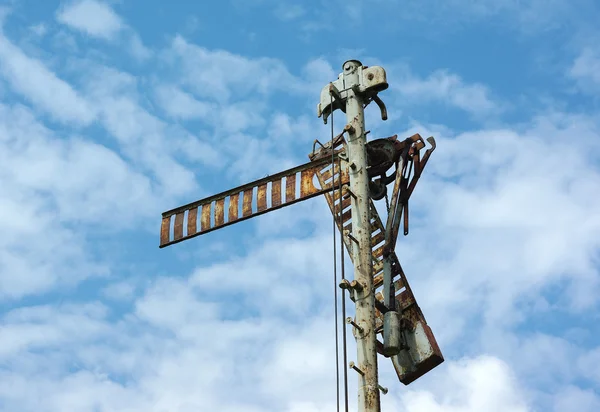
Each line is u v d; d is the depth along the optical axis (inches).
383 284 677.3
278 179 701.3
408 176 708.7
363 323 599.8
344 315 594.2
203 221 727.1
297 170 693.9
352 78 684.1
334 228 627.8
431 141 713.0
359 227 630.5
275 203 694.5
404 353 676.1
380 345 649.6
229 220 713.6
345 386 570.3
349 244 647.8
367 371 584.4
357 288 607.5
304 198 681.0
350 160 660.1
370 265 619.2
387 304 664.4
